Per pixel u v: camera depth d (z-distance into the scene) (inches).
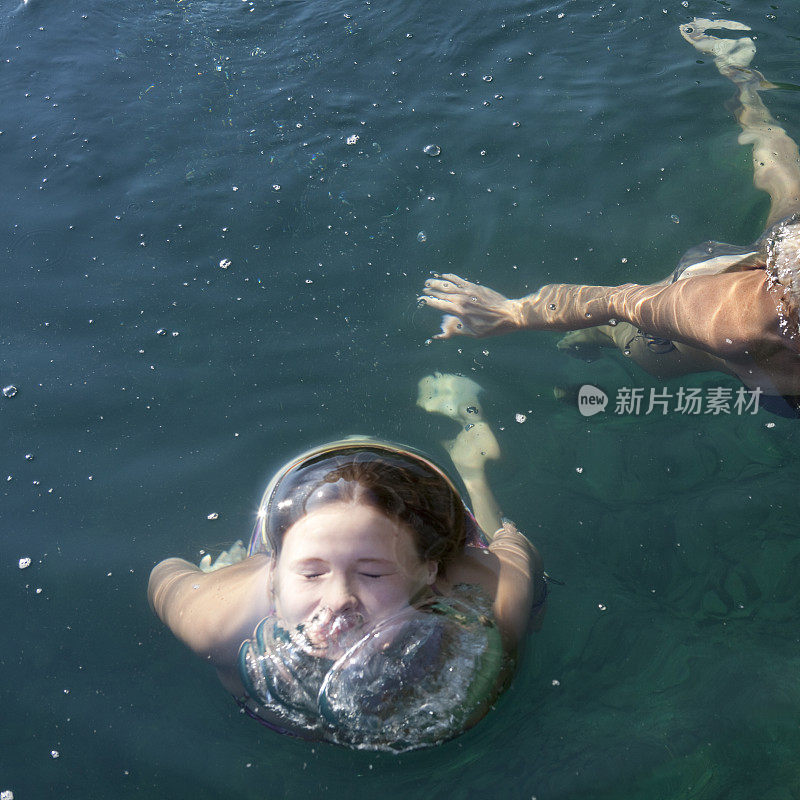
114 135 94.6
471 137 91.1
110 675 59.1
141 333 76.7
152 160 91.7
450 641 53.7
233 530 64.8
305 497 55.1
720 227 80.9
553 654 58.6
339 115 94.9
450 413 70.6
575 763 54.6
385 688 53.2
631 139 89.3
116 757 56.1
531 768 54.4
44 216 86.7
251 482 67.2
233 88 99.7
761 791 53.5
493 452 68.2
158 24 110.7
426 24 105.7
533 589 58.4
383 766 54.9
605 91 94.7
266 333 76.4
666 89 94.0
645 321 70.1
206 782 55.1
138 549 64.3
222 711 57.3
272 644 54.1
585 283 78.1
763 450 67.5
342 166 89.4
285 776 55.0
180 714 57.4
